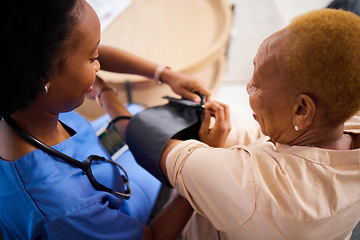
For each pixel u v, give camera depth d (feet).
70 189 1.73
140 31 5.20
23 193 1.62
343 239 1.86
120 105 3.10
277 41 1.49
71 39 1.43
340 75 1.32
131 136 2.35
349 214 1.62
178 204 2.32
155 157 2.04
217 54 4.71
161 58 4.67
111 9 5.68
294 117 1.60
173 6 5.77
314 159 1.57
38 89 1.48
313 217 1.44
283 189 1.49
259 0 8.83
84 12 1.48
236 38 7.61
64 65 1.48
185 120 2.35
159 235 2.23
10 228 1.79
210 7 5.71
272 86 1.57
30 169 1.66
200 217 2.36
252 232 1.59
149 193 3.18
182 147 1.89
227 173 1.59
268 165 1.58
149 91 4.55
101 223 1.85
